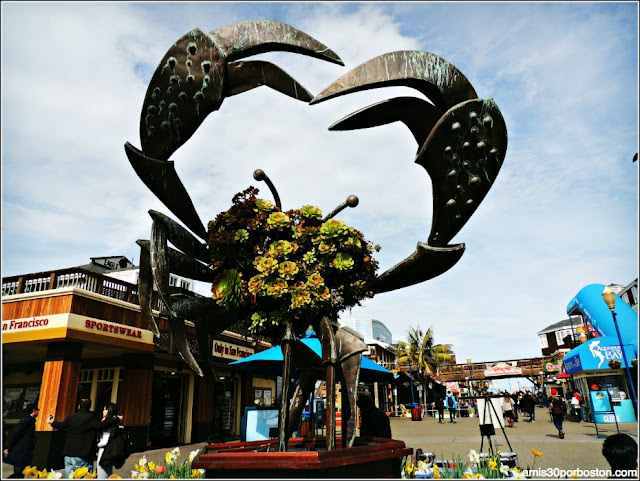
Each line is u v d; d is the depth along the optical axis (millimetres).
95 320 10781
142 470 4047
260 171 3736
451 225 3223
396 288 3580
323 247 3289
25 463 6910
